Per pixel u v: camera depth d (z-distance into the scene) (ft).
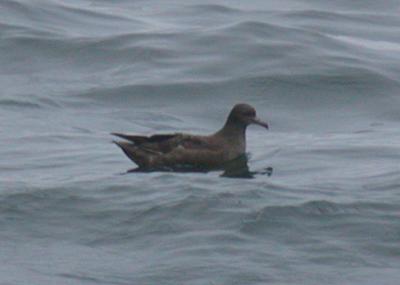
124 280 42.55
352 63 86.99
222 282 42.16
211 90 82.43
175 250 45.42
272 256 44.52
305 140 68.90
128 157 61.21
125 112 78.23
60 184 54.49
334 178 56.54
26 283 42.27
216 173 59.06
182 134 62.34
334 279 42.50
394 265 43.91
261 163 61.67
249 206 50.16
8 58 89.81
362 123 76.59
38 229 48.34
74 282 42.39
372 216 48.88
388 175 56.59
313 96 81.76
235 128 63.41
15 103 78.33
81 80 85.30
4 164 61.11
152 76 85.10
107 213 50.14
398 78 84.94
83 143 67.10
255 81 83.61
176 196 52.01
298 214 48.96
